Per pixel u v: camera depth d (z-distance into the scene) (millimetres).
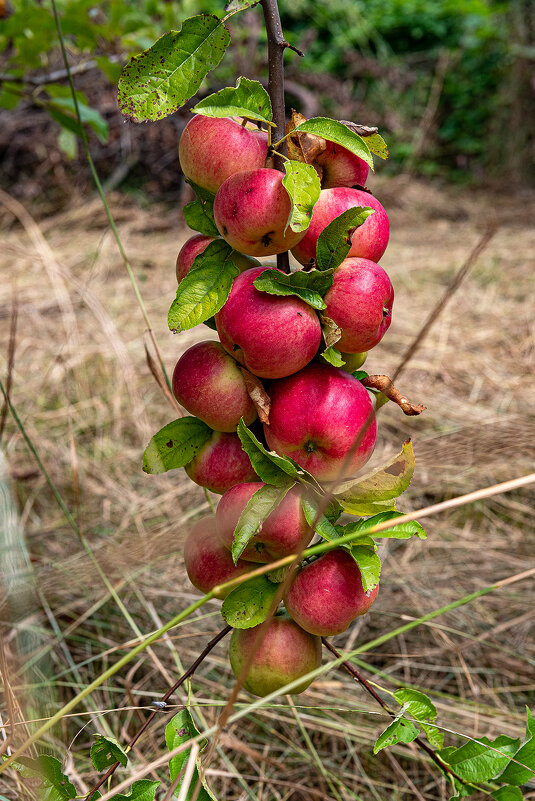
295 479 764
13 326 1121
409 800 1090
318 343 759
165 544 1281
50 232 4242
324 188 805
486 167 5914
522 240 3963
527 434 1880
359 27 6242
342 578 767
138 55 755
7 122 4992
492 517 1714
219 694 1177
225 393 779
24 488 1710
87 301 2008
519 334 2639
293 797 1079
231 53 4898
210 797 796
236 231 749
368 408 776
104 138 1559
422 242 4105
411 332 2701
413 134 6027
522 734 1146
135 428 2068
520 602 1433
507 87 5941
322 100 5844
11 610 1052
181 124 4625
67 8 1616
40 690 1049
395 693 838
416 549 1600
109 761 812
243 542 744
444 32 6387
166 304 2992
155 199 4996
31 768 792
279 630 798
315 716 1162
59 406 2168
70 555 1467
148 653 1223
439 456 1836
